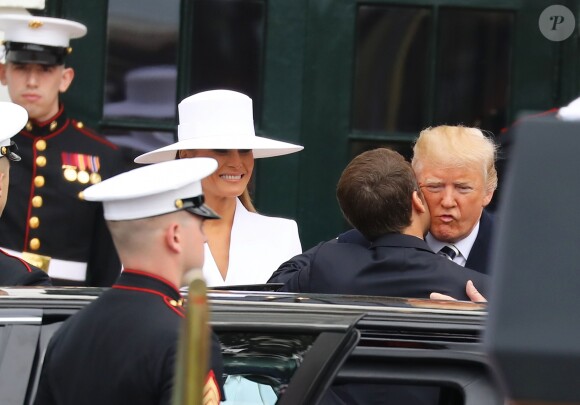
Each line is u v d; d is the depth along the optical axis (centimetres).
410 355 848
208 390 762
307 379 809
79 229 1828
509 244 324
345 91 2123
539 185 326
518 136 332
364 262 1157
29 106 1838
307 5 2125
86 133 1900
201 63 2130
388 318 888
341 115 2123
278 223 1557
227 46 2128
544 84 2123
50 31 1852
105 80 2114
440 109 2133
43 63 1842
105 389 786
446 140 1318
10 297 923
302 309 898
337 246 1203
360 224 1183
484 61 2131
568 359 313
